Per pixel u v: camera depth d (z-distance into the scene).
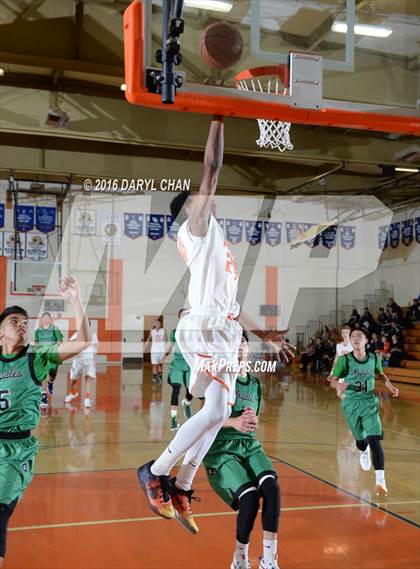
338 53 2.64
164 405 9.78
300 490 4.85
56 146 6.69
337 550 3.54
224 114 2.35
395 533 3.84
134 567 3.25
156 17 2.15
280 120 2.44
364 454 5.29
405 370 13.41
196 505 4.42
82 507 4.30
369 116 2.45
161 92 2.15
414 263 14.91
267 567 2.78
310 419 8.68
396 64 2.69
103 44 4.56
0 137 6.79
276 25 2.51
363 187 7.60
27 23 4.64
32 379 2.90
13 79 6.66
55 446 6.40
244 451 3.02
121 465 5.58
